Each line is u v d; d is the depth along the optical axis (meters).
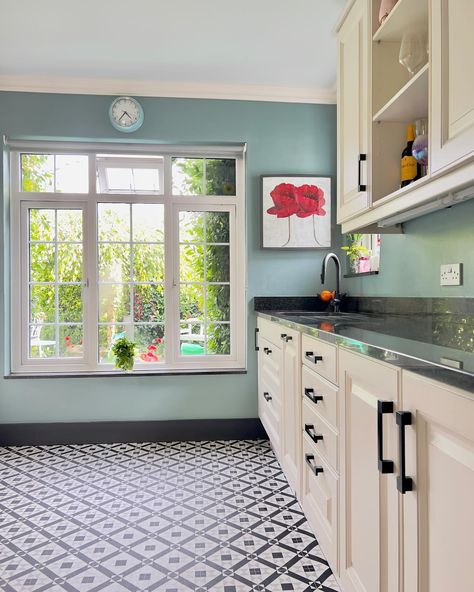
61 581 1.63
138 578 1.64
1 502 2.25
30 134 3.05
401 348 1.01
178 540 1.89
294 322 1.95
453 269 1.79
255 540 1.89
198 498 2.28
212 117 3.17
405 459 0.94
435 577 0.84
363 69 1.88
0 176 3.07
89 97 3.09
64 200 3.24
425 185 1.42
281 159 3.22
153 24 2.41
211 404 3.22
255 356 3.23
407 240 2.20
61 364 3.23
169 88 3.11
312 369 1.71
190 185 3.34
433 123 1.31
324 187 3.21
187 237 3.34
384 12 1.69
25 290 3.23
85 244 3.26
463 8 1.16
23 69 2.89
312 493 1.75
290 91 3.19
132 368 3.16
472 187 1.38
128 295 3.32
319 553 1.80
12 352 3.21
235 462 2.77
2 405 3.10
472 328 1.49
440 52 1.27
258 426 3.22
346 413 1.33
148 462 2.77
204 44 2.61
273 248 3.17
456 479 0.77
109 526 2.01
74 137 3.08
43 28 2.43
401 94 1.56
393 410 1.00
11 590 1.58
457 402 0.75
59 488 2.40
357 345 1.19
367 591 1.17
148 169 3.33
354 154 2.00
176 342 3.31
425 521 0.88
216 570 1.69
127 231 3.31
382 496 1.08
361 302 2.83
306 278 3.24
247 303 3.21
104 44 2.60
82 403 3.15
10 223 3.19
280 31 2.49
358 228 2.09
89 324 3.25
